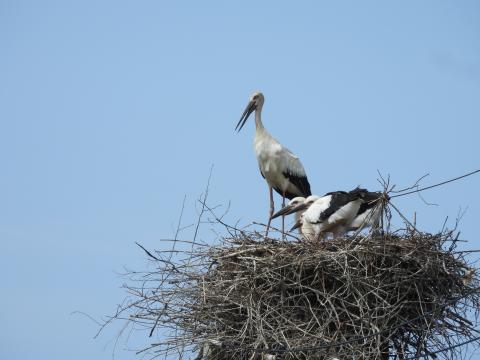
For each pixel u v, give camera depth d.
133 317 15.22
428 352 15.01
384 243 15.39
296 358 14.91
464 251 15.65
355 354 14.64
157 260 15.76
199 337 15.21
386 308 14.78
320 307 15.30
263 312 15.24
